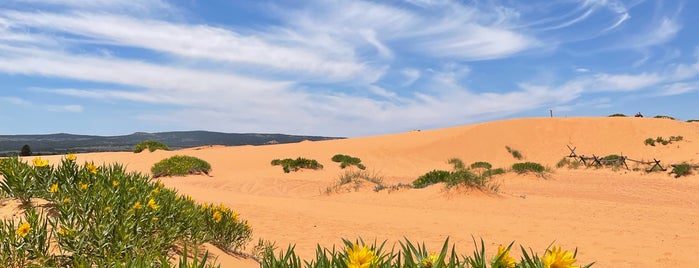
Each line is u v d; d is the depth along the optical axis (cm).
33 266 297
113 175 468
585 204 1349
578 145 3894
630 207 1295
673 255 734
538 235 900
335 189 1738
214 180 2197
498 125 4256
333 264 196
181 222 445
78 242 316
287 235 845
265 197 1398
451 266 188
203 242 468
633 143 3766
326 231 903
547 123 4269
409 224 1005
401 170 3033
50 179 426
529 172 2402
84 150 7506
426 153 3669
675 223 1035
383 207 1263
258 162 2975
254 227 906
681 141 3606
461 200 1405
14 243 300
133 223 345
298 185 2036
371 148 3641
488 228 970
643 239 855
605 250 771
